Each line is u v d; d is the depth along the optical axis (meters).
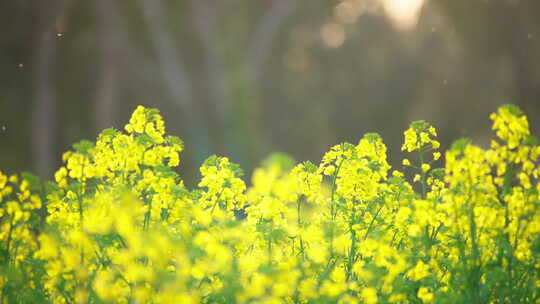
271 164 4.66
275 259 5.09
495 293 4.80
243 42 45.00
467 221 4.89
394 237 5.36
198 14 42.75
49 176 36.91
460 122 41.56
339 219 5.50
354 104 47.62
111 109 39.34
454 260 4.94
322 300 4.34
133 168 5.12
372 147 5.57
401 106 46.00
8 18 36.56
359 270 4.64
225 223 4.54
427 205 4.88
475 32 40.25
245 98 42.81
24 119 37.38
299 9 47.62
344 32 49.69
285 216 5.30
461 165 4.79
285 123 47.81
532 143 4.89
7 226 4.98
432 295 4.61
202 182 5.36
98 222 4.57
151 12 40.41
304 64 49.34
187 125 41.41
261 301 4.26
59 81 38.44
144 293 4.22
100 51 39.53
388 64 46.62
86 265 4.70
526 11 38.53
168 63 40.97
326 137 47.53
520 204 4.93
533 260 4.96
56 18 37.56
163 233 4.58
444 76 42.28
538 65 38.41
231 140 42.19
